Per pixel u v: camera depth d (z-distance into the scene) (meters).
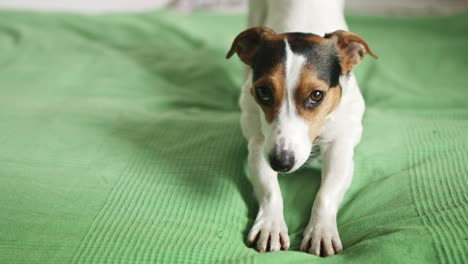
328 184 0.89
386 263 0.77
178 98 1.20
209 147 1.00
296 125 0.86
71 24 1.58
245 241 0.86
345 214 0.88
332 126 0.94
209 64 1.30
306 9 1.06
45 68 1.33
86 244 0.81
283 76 0.86
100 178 0.94
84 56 1.39
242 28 1.51
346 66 0.93
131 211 0.87
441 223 0.81
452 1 1.70
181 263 0.79
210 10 1.76
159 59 1.37
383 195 0.89
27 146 1.01
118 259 0.79
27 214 0.86
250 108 0.96
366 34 1.43
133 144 1.03
